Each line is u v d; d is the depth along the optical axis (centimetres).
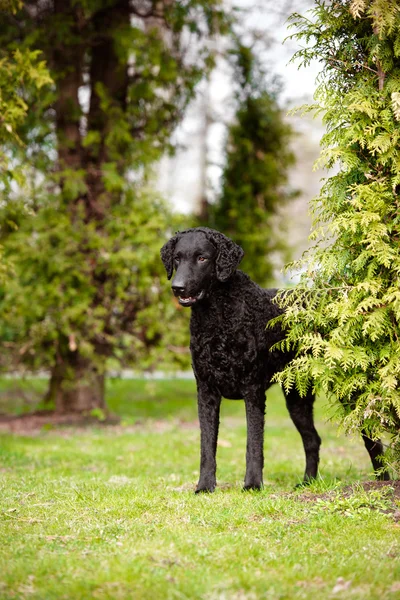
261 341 525
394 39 494
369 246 465
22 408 1311
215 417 531
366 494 471
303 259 513
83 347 1093
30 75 715
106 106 1141
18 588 308
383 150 472
